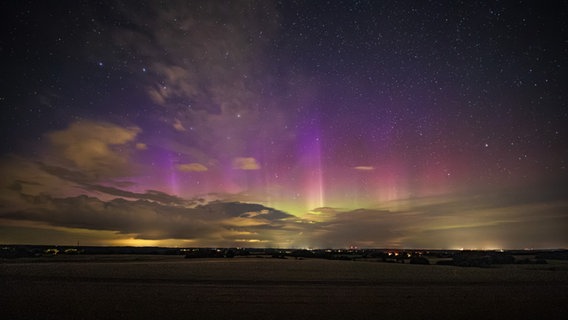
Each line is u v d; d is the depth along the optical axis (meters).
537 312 14.12
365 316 13.20
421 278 26.70
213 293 17.97
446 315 13.49
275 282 22.72
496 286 22.17
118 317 12.69
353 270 33.88
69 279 23.78
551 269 40.03
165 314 13.15
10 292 18.12
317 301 16.00
